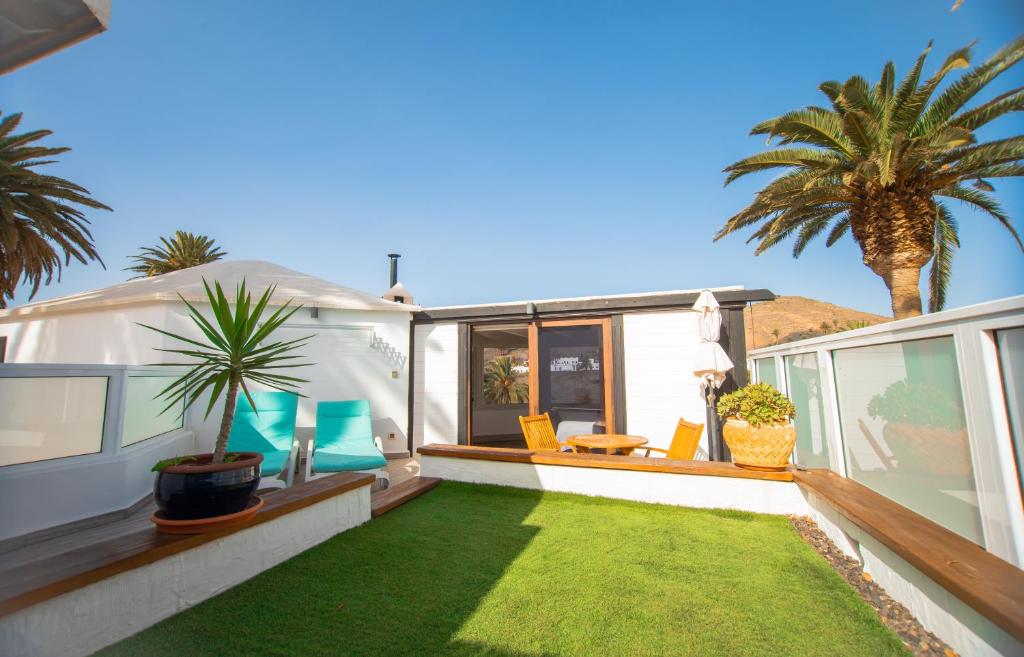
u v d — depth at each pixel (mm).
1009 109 7418
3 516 3475
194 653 2000
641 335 7492
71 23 1479
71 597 1897
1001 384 2111
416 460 8062
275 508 2922
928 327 2564
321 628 2227
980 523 2246
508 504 4430
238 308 2656
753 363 6742
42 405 3742
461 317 8469
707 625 2305
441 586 2695
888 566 2619
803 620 2355
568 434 8273
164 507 2396
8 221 10125
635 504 4434
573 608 2463
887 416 3102
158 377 5188
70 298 9086
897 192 8477
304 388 7840
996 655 1780
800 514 4035
